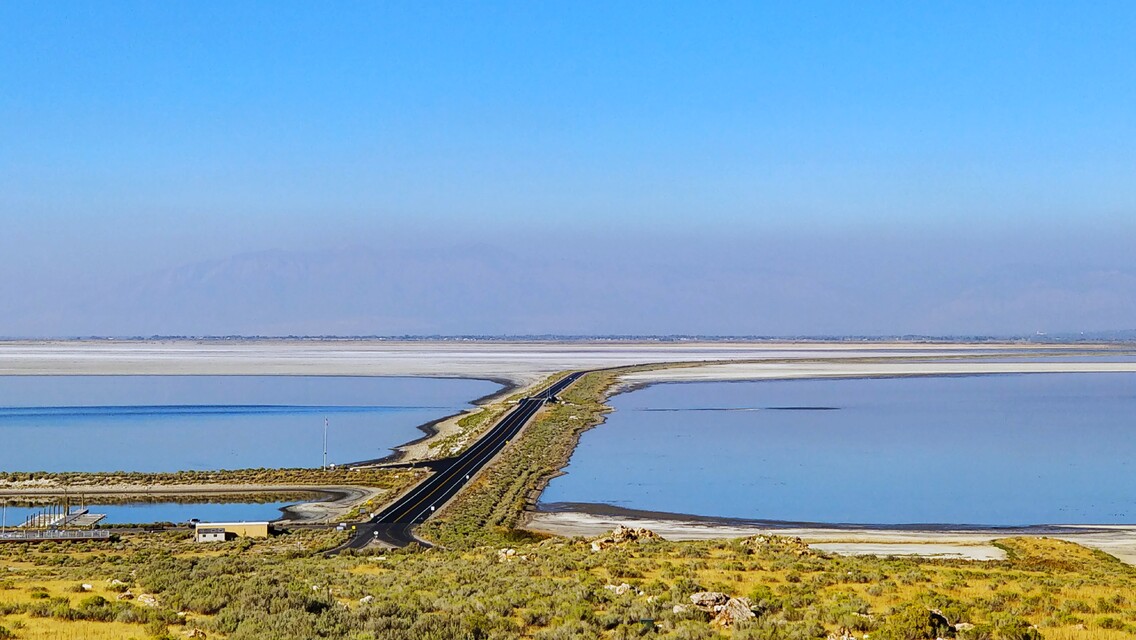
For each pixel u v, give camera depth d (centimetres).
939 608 3309
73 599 3284
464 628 2841
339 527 7312
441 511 8062
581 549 5362
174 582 3641
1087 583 4144
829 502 8888
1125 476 10331
